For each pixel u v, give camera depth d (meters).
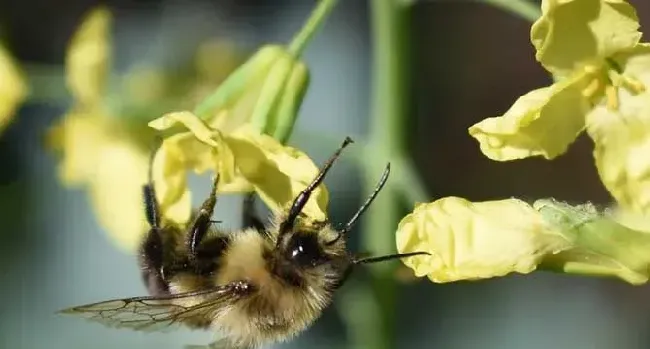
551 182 0.20
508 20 0.22
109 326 0.12
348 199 0.18
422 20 0.22
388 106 0.15
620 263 0.12
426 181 0.21
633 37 0.12
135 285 0.19
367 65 0.20
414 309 0.19
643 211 0.12
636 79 0.12
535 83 0.21
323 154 0.16
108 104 0.16
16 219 0.19
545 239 0.12
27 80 0.16
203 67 0.17
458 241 0.12
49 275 0.19
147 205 0.13
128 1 0.21
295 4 0.21
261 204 0.14
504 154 0.12
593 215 0.12
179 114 0.12
